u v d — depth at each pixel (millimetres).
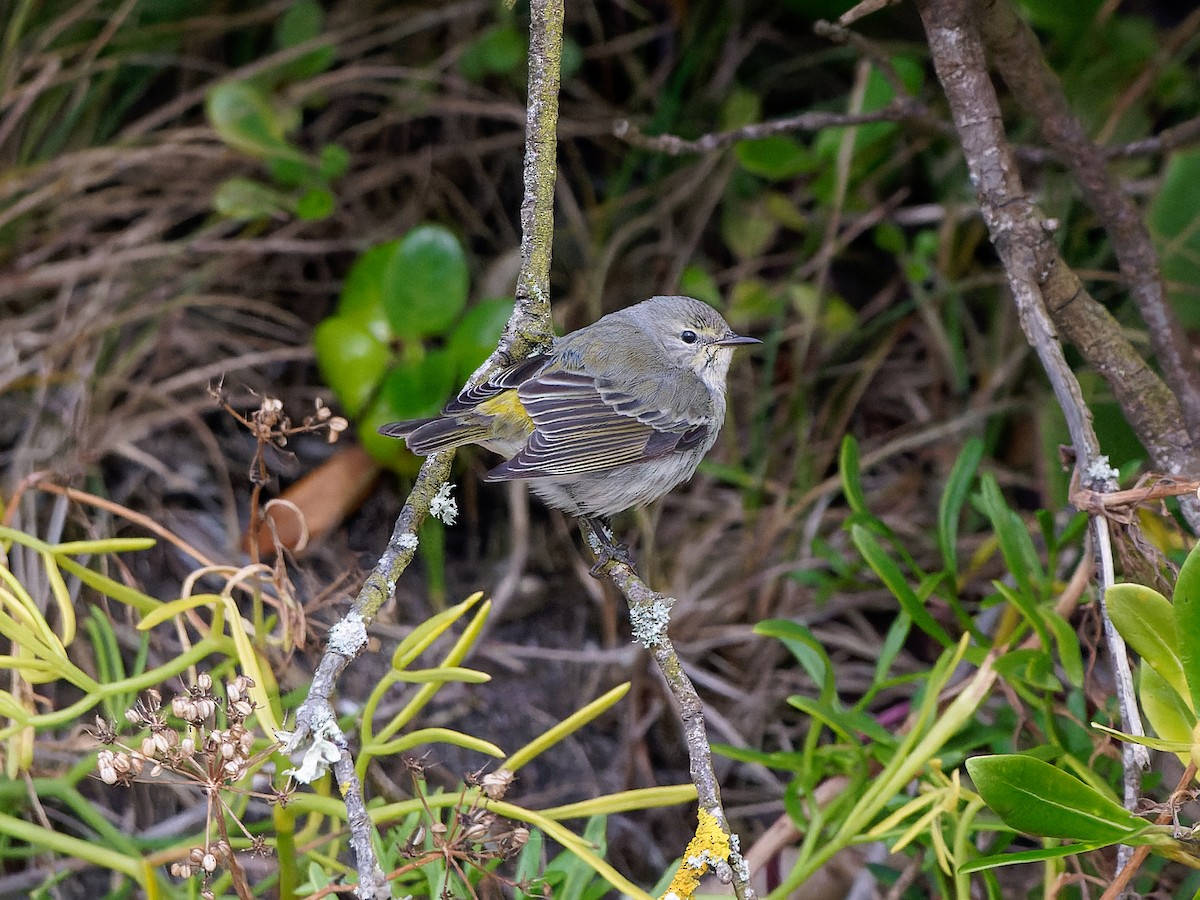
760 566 7453
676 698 4535
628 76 8680
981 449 5980
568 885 4664
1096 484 4496
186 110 8117
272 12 8117
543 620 7215
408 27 8250
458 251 6844
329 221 8031
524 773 6637
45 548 4844
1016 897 5930
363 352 6941
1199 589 3682
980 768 3912
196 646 4938
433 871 4527
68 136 7730
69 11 7746
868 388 8250
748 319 8039
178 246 7492
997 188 4973
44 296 7414
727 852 4129
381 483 7387
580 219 8242
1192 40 7793
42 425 6859
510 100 8391
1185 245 7105
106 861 4598
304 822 6348
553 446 5676
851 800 5230
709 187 8312
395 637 6871
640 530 7477
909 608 5348
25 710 4945
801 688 7035
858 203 8219
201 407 7289
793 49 8586
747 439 7996
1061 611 5348
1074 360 7215
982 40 5266
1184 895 5113
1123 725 4363
